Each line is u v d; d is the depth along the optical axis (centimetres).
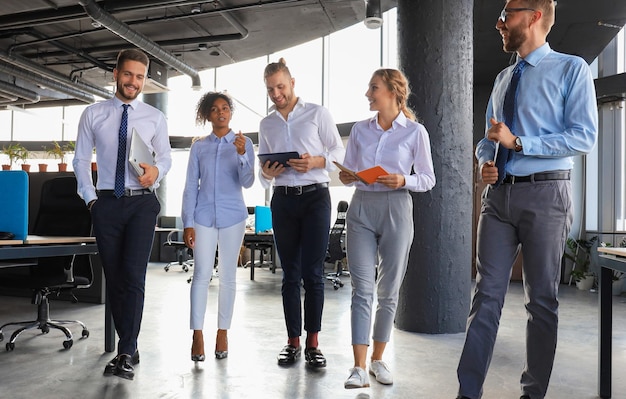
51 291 383
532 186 202
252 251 795
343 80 1071
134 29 896
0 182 290
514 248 212
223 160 310
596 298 627
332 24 917
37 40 952
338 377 282
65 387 261
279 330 409
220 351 318
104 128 279
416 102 414
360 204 264
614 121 756
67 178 400
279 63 299
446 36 410
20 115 1484
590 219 779
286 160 282
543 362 209
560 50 713
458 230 409
